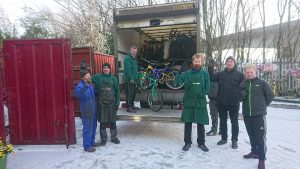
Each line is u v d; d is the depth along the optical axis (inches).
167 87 336.2
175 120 272.4
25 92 261.0
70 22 810.8
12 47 258.2
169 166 213.8
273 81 626.8
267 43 831.7
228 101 255.0
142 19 309.9
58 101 260.8
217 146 264.4
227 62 257.0
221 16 728.3
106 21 793.6
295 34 768.9
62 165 214.2
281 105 512.4
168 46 361.4
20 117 262.2
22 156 234.2
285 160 228.7
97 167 211.0
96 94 266.8
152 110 310.7
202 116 246.2
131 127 347.9
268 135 305.4
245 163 220.7
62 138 262.4
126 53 350.3
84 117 246.1
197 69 249.6
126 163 219.1
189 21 297.4
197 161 224.5
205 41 713.0
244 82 224.4
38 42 257.9
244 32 751.7
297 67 608.4
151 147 260.2
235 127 258.5
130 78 299.7
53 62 258.7
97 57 361.4
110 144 269.9
